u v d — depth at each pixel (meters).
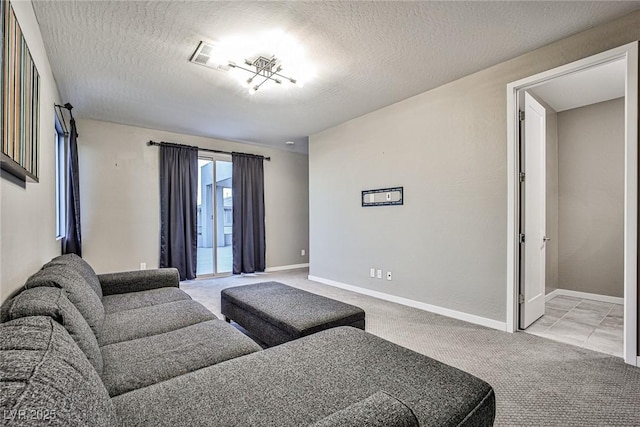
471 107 3.07
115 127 4.61
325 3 2.03
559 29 2.34
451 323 3.05
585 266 4.08
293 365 1.29
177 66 2.85
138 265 4.78
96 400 0.72
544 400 1.79
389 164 3.91
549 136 4.12
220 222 5.73
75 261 2.22
